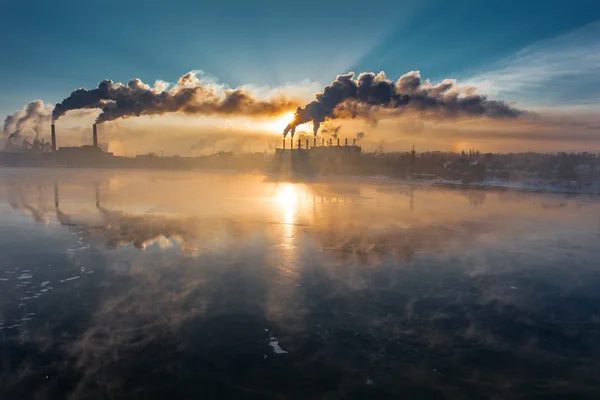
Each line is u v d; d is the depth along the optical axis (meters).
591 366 10.31
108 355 10.47
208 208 37.47
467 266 18.84
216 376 9.61
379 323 12.57
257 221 30.27
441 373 9.91
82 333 11.63
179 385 9.23
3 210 35.28
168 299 14.26
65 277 16.50
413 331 12.07
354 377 9.66
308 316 13.00
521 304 14.28
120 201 42.62
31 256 19.66
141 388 9.12
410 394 9.05
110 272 17.19
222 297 14.48
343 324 12.45
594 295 15.23
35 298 14.21
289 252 20.88
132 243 22.58
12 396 8.78
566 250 22.08
